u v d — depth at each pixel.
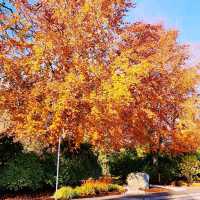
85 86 15.25
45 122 15.47
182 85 22.02
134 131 19.14
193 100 22.94
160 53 20.94
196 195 19.06
